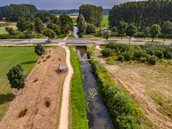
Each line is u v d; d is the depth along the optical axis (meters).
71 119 38.59
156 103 45.72
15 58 78.88
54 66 63.53
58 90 49.38
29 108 41.00
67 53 83.12
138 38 123.12
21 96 47.31
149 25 153.75
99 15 179.50
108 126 38.56
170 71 67.25
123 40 114.75
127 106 40.16
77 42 108.25
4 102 45.84
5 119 39.12
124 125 35.16
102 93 50.41
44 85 49.97
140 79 59.94
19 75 47.69
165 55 83.19
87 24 147.75
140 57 78.25
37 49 76.75
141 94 49.94
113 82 54.78
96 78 60.72
